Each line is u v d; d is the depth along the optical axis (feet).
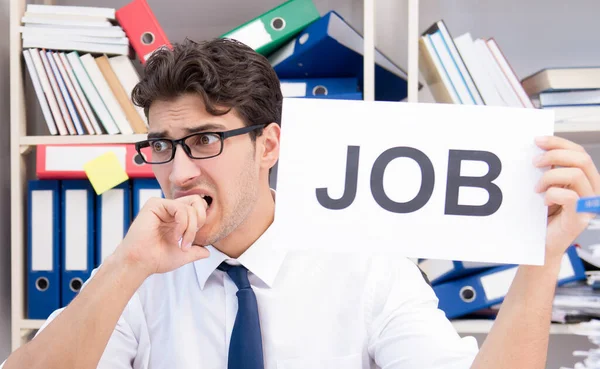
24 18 5.02
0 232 5.60
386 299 3.29
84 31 5.02
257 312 3.07
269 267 3.24
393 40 5.97
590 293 4.60
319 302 3.25
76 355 2.47
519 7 5.85
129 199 4.95
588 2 5.80
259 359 2.95
